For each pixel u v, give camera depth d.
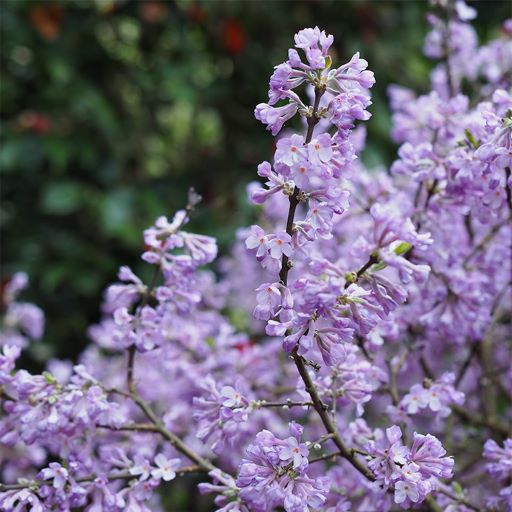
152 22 1.44
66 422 0.69
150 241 0.72
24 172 1.41
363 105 0.64
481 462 0.79
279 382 0.82
